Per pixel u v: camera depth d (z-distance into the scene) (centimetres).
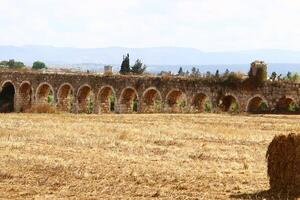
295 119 6775
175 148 4200
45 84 10838
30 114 8181
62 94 10581
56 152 3800
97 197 2445
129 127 5750
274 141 2561
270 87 8238
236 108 8800
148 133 5144
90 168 3152
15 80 11394
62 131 5219
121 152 3916
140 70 13212
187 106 9000
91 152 3853
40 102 10950
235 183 2825
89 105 10531
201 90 8869
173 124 6153
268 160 2588
